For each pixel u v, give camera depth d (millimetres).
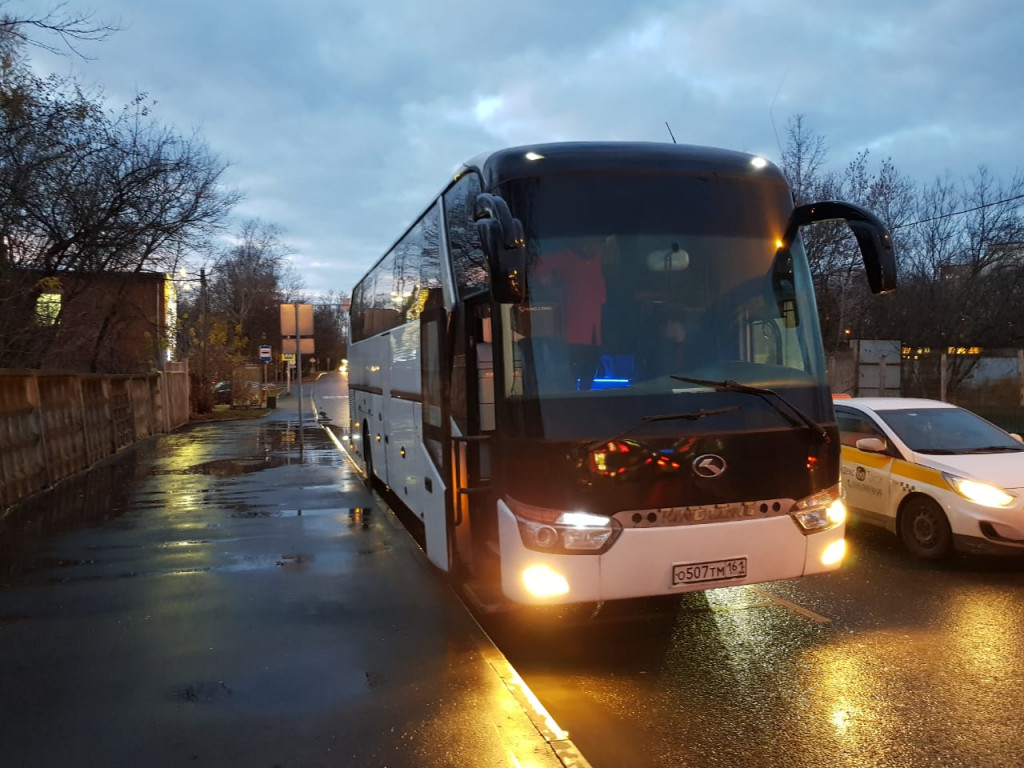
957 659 5008
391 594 6023
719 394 4707
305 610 5637
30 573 6750
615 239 4867
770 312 5031
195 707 4000
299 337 23828
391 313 9383
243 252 54594
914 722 4125
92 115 15109
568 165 4938
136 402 20062
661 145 5258
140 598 5992
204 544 7855
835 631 5570
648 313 4812
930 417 8328
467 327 5613
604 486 4469
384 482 10359
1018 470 7148
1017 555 7102
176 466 14562
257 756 3488
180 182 18719
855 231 5152
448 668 4480
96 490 11578
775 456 4742
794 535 4766
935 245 26578
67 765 3426
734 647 5297
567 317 4703
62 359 18578
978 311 25297
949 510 7137
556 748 3527
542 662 5078
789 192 5387
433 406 6418
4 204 13617
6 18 12445
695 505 4574
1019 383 17500
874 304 24984
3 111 13070
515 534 4602
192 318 36656
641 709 4348
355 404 13992
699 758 3777
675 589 4539
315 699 4078
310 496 10867
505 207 4391
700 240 4992
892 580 6840
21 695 4180
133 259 18500
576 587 4441
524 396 4598
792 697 4473
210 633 5152
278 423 27703
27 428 11086
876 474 8055
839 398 9164
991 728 4043
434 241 6875
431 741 3604
